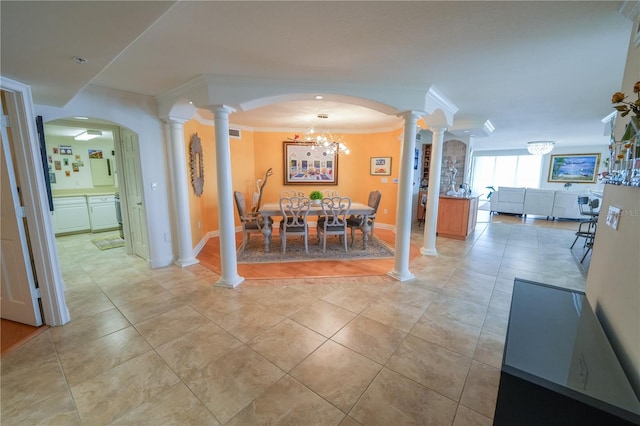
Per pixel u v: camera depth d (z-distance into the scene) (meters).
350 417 1.49
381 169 6.05
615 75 2.56
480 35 1.85
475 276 3.50
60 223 5.23
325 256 4.19
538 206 7.63
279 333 2.25
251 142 5.92
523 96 3.30
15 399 1.59
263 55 2.15
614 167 1.41
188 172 4.14
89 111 2.91
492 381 1.75
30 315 2.31
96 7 1.13
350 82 2.78
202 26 1.71
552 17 1.62
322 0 1.45
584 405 0.89
